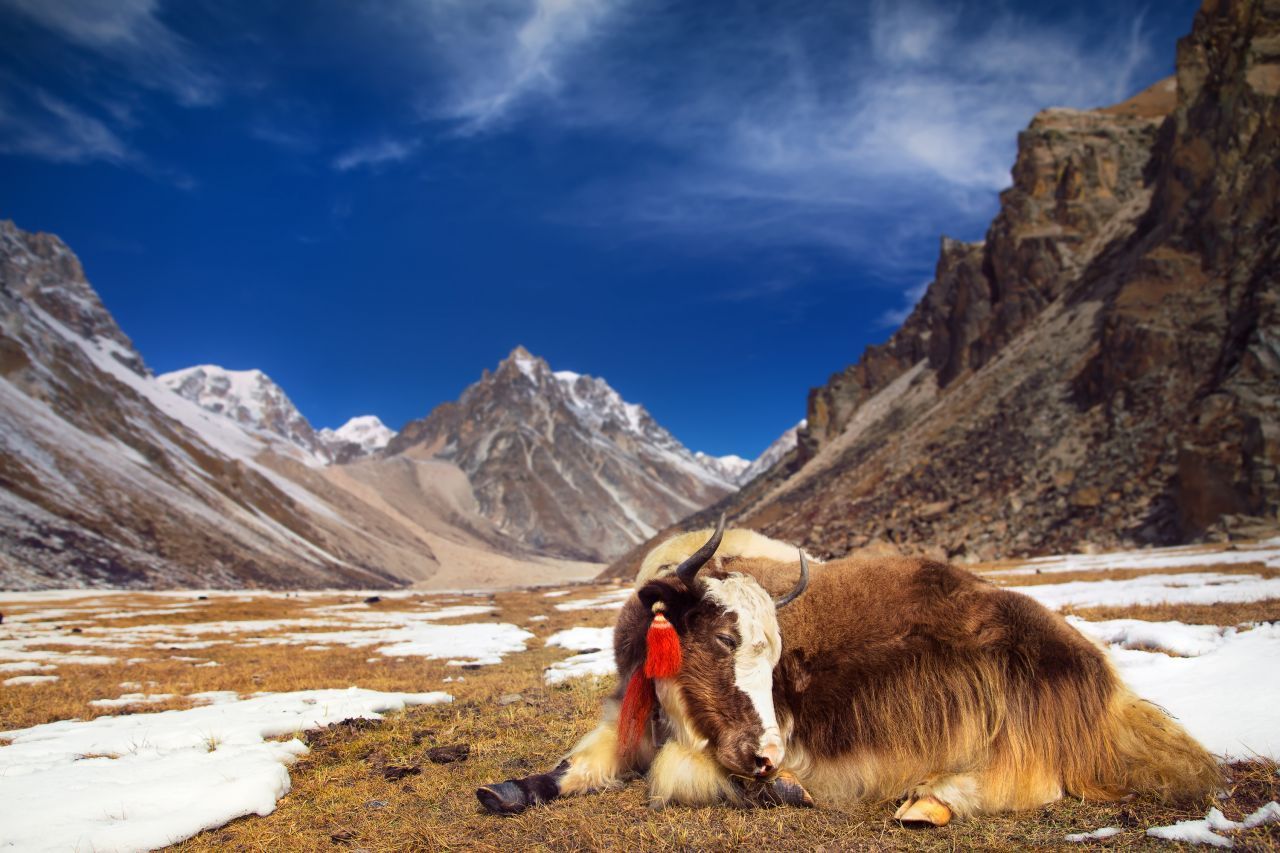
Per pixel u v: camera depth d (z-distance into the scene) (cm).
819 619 513
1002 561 4081
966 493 5738
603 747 532
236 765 595
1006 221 8962
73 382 17212
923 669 479
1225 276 5353
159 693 1099
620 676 573
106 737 736
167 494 14962
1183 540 3862
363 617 3231
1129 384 5391
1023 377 7019
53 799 508
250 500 18938
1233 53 6091
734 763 454
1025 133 9162
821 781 491
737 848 406
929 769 468
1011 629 477
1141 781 438
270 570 14375
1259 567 2081
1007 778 446
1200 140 6191
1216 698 588
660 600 500
